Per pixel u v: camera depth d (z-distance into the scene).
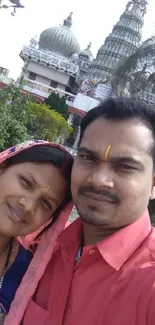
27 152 0.57
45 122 5.29
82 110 9.01
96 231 0.48
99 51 11.05
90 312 0.44
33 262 0.55
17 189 0.56
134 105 0.46
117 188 0.45
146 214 0.48
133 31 11.01
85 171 0.46
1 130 2.44
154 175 0.47
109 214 0.45
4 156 0.57
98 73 10.62
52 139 5.50
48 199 0.57
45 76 10.87
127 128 0.45
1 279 0.59
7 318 0.52
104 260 0.45
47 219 0.58
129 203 0.45
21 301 0.51
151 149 0.45
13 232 0.57
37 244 0.63
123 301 0.41
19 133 2.63
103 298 0.43
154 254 0.44
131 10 11.34
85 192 0.46
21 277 0.60
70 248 0.52
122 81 6.16
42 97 9.10
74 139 8.78
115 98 0.48
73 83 11.16
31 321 0.49
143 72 6.07
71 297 0.46
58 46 11.70
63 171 0.57
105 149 0.45
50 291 0.50
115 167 0.45
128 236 0.45
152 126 0.46
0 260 0.60
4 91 2.94
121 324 0.40
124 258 0.44
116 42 10.91
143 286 0.40
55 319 0.46
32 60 10.73
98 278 0.45
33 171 0.56
